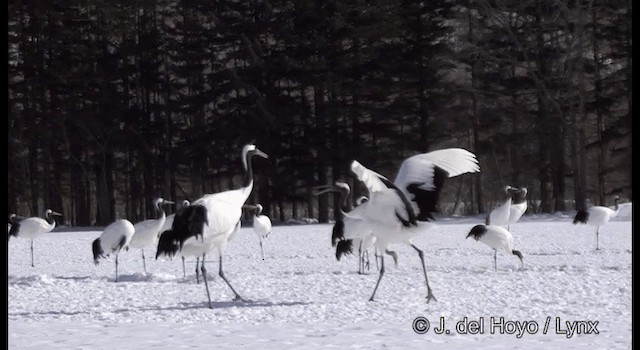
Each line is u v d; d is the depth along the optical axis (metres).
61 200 65.69
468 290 17.64
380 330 12.92
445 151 15.28
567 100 58.03
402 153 59.28
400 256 27.02
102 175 63.16
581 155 57.41
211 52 61.59
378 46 57.38
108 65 61.81
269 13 58.34
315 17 56.47
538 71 57.66
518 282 18.73
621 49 57.56
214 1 59.75
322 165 58.88
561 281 18.69
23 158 62.25
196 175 62.91
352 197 58.88
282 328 13.29
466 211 65.56
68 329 13.66
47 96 63.69
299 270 23.61
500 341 11.86
